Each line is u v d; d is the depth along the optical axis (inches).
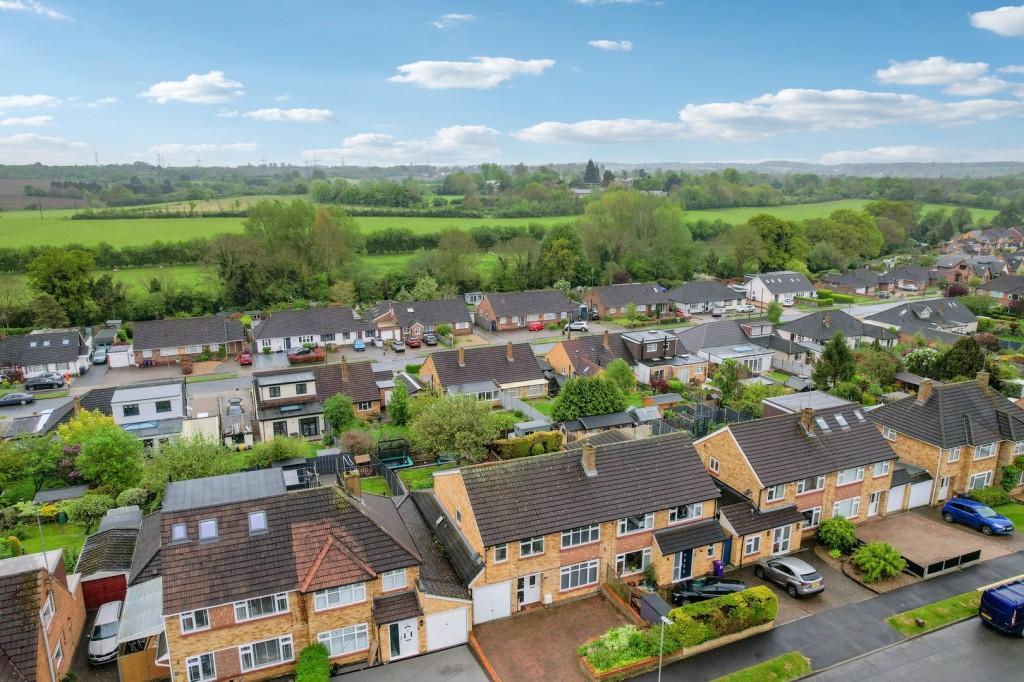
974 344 2746.1
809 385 2920.8
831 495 1708.9
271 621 1178.6
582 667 1227.2
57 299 3976.4
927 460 1898.4
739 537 1535.4
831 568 1573.6
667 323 4611.2
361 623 1236.5
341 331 3838.6
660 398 2746.1
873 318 4148.6
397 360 3595.0
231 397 2935.5
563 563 1414.9
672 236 5949.8
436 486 1611.7
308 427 2527.1
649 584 1485.0
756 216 6432.1
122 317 4175.7
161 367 3444.9
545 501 1421.0
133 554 1434.5
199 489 1326.3
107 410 2481.5
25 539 1690.5
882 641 1306.6
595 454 1536.7
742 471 1649.9
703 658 1254.9
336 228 5044.3
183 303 4350.4
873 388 2755.9
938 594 1467.8
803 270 6077.8
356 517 1289.4
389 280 5022.1
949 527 1769.2
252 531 1221.1
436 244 6422.2
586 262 5521.7
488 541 1320.1
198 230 6378.0
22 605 1076.5
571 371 3063.5
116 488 1886.1
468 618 1307.8
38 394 2997.0
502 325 4399.6
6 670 1019.3
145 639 1193.4
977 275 6013.8
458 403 2146.9
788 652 1272.1
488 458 2160.4
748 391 2659.9
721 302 4977.9
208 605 1117.1
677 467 1572.3
